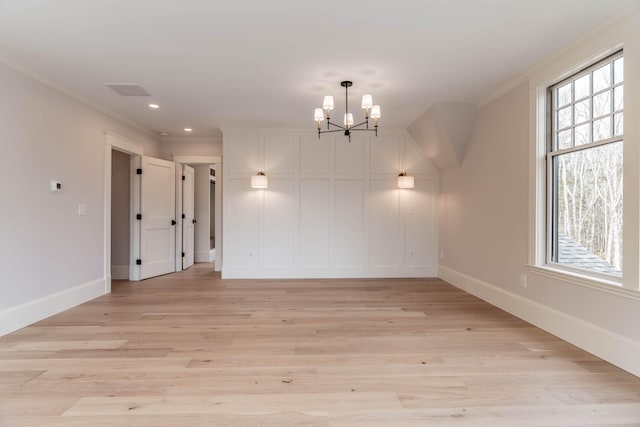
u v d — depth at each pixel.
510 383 2.11
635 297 2.21
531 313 3.23
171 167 5.91
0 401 1.90
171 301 4.05
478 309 3.73
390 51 2.85
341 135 5.49
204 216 7.33
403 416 1.78
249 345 2.71
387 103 4.23
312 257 5.49
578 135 2.83
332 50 2.83
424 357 2.49
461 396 1.97
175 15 2.32
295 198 5.46
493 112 3.89
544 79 3.05
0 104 2.91
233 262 5.44
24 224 3.15
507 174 3.62
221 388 2.05
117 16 2.32
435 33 2.57
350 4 2.20
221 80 3.46
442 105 4.21
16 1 2.14
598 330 2.49
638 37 2.21
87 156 4.06
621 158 2.45
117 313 3.56
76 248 3.87
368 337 2.88
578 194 2.84
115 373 2.23
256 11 2.28
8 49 2.79
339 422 1.73
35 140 3.28
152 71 3.24
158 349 2.62
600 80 2.62
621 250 2.45
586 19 2.38
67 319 3.36
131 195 5.27
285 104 4.23
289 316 3.47
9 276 2.99
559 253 3.04
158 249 5.65
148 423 1.71
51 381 2.12
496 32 2.55
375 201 5.52
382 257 5.54
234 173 5.41
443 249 5.36
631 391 2.02
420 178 5.55
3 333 2.92
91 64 3.08
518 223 3.44
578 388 2.05
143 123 5.12
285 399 1.93
